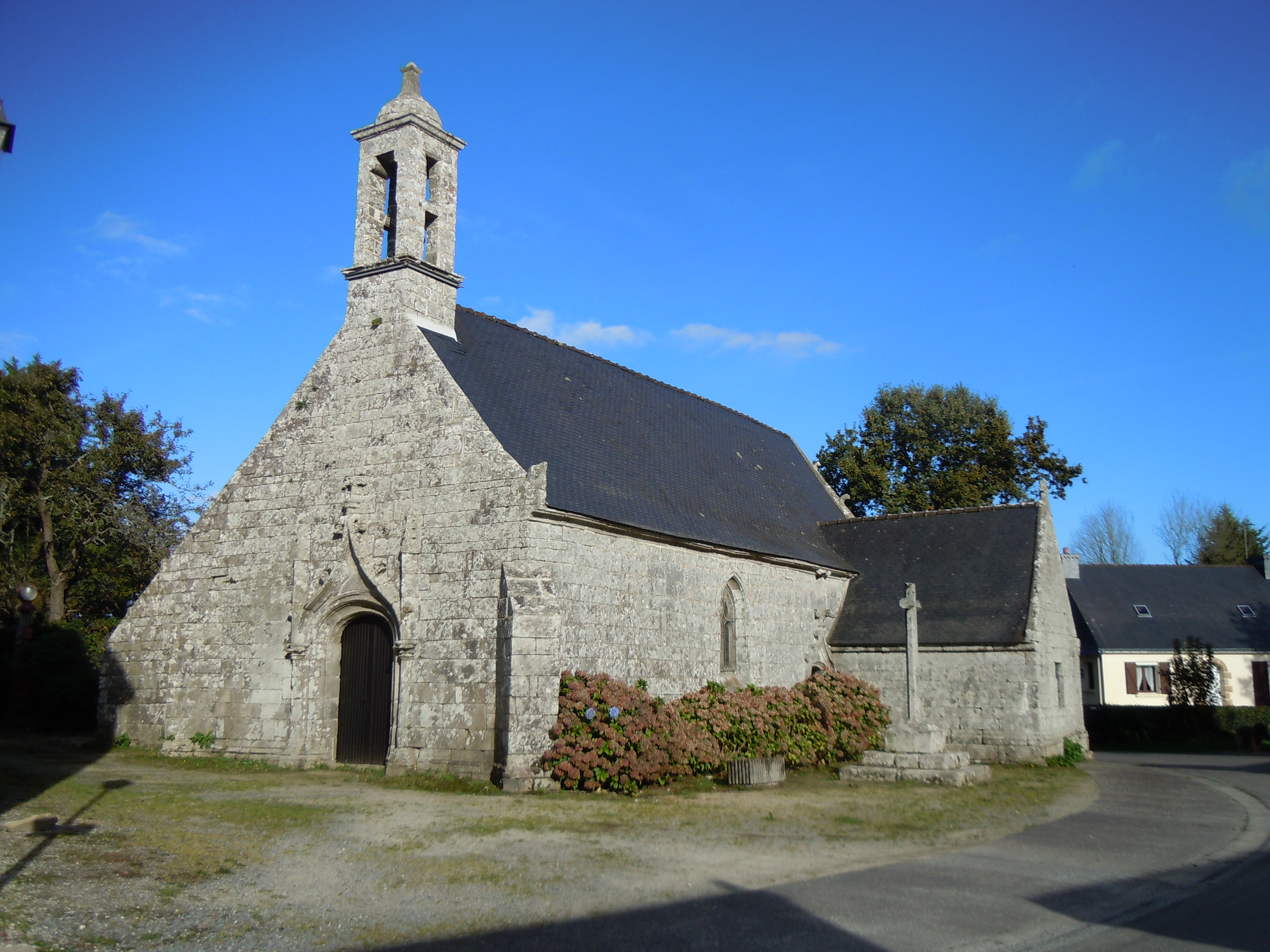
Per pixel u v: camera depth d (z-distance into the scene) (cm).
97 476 3741
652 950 853
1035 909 998
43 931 859
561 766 1777
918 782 2042
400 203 2206
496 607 1889
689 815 1538
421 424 2062
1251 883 1131
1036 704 2591
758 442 3350
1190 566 5156
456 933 895
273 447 2261
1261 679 4678
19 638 2811
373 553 2064
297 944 862
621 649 2077
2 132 1191
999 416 4584
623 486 2284
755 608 2567
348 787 1784
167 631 2305
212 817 1406
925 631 2788
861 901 1019
